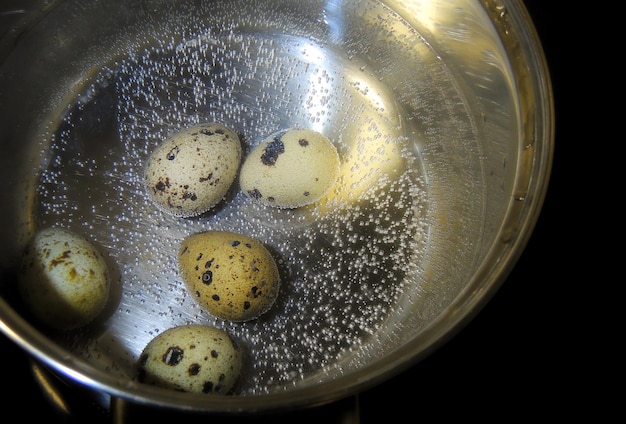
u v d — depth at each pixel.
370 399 0.19
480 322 0.21
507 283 0.21
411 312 0.20
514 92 0.18
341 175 0.22
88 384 0.13
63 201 0.22
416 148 0.23
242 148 0.23
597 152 0.23
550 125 0.17
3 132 0.22
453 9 0.21
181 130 0.23
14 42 0.22
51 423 0.19
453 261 0.21
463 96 0.22
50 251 0.18
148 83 0.24
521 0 0.18
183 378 0.17
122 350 0.20
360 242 0.22
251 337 0.20
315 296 0.21
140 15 0.24
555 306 0.21
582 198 0.23
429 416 0.19
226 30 0.25
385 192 0.22
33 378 0.19
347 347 0.20
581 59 0.24
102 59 0.24
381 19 0.24
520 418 0.20
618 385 0.20
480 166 0.21
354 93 0.24
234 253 0.18
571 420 0.20
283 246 0.21
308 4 0.25
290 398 0.13
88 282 0.18
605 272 0.22
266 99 0.24
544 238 0.22
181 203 0.20
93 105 0.23
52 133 0.23
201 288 0.18
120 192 0.22
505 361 0.20
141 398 0.13
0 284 0.19
